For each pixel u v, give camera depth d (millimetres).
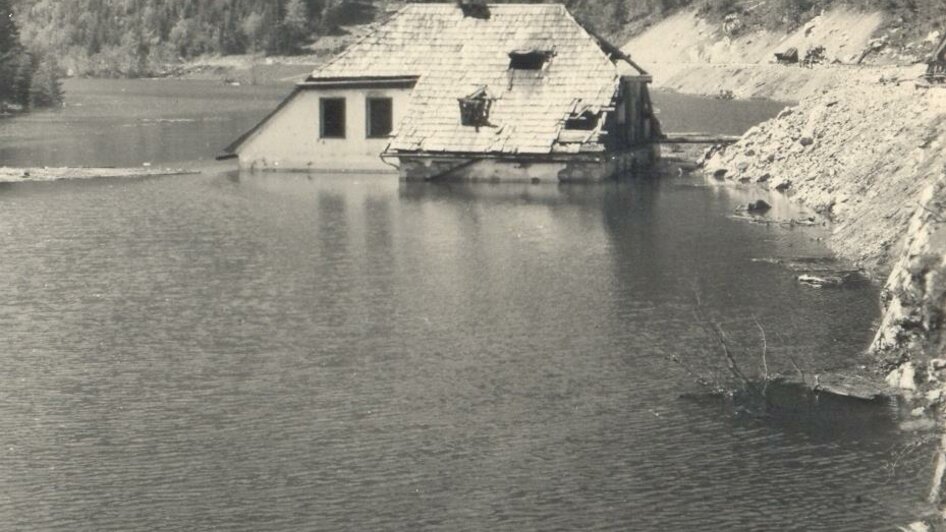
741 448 36250
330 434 37531
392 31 92938
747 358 43875
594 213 73375
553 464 35406
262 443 36938
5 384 42031
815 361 43281
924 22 179875
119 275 57125
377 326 48375
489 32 90812
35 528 31938
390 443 36875
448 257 60719
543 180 87188
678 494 33469
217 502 33250
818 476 34406
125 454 36250
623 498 33344
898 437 36750
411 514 32531
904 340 42281
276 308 51094
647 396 40406
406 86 91125
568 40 89375
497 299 52312
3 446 36812
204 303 51969
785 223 68625
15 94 178375
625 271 57312
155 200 79375
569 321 48812
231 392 41125
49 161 106250
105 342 46625
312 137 94125
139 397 40750
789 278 55250
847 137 79938
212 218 72188
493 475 34719
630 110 93562
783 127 92625
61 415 39219
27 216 72812
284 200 79375
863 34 186000
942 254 42031
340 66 93062
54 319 49719
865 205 64875
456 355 44656
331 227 69125
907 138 68438
